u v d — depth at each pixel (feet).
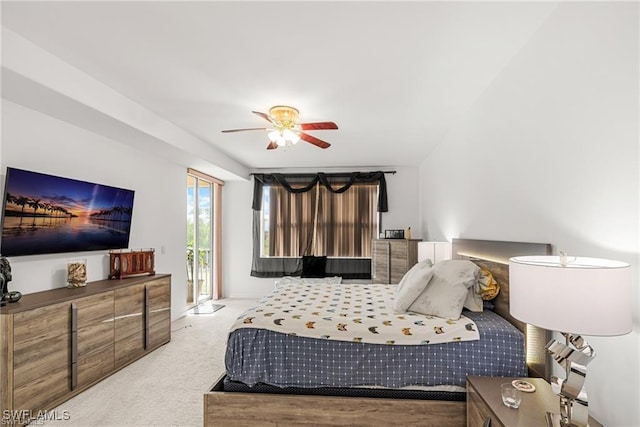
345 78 8.60
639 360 4.25
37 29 6.50
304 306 9.03
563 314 3.90
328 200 20.84
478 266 8.55
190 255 18.45
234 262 21.42
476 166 10.20
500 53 7.47
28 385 7.45
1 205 8.21
